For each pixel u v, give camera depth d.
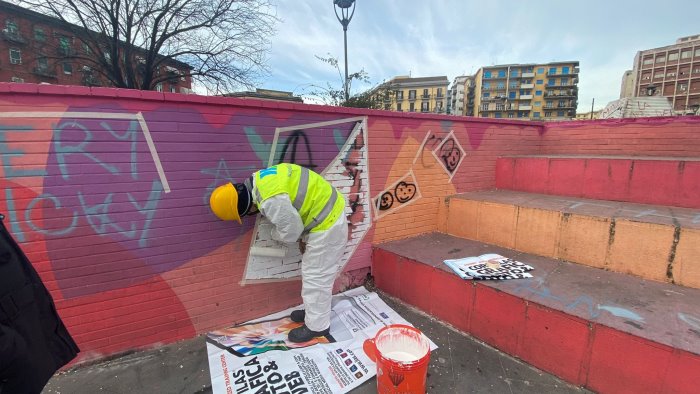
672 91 59.47
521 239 2.92
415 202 3.38
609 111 16.17
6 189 1.77
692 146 3.51
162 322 2.30
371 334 2.42
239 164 2.36
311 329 2.33
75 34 10.25
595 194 3.29
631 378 1.68
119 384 1.96
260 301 2.66
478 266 2.55
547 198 3.35
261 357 2.17
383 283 3.11
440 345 2.31
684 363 1.51
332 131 2.71
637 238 2.29
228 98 2.23
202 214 2.30
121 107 1.95
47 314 1.33
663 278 2.21
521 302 2.07
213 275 2.43
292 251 2.74
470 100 88.81
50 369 1.31
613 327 1.71
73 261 1.97
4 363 1.06
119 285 2.12
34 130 1.78
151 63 10.70
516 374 2.02
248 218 2.49
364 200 3.02
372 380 1.98
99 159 1.95
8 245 1.18
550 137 4.47
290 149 2.53
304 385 1.93
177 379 2.01
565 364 1.92
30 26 10.56
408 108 68.31
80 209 1.94
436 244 3.18
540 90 75.31
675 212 2.61
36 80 16.80
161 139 2.08
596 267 2.50
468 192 3.81
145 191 2.10
